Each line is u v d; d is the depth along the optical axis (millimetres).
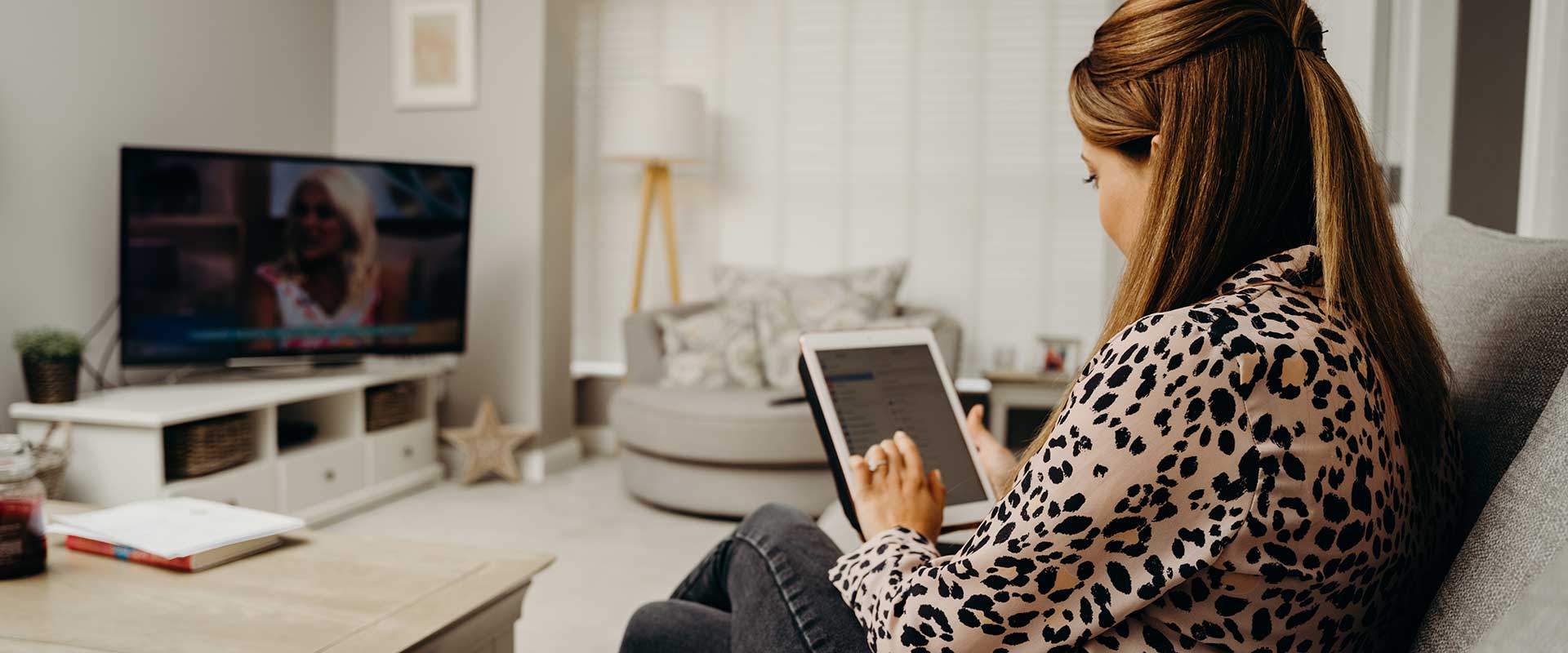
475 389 4043
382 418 3561
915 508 929
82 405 2785
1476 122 1933
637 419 3352
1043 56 4160
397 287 3561
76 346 2812
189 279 3111
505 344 3998
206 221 3129
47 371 2756
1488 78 1876
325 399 3445
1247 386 584
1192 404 589
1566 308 749
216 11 3559
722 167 4434
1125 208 734
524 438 3842
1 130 2832
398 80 4070
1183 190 655
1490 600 565
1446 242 1049
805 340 1084
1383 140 2389
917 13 4242
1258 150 648
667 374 3660
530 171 3932
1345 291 637
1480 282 905
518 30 3926
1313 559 597
